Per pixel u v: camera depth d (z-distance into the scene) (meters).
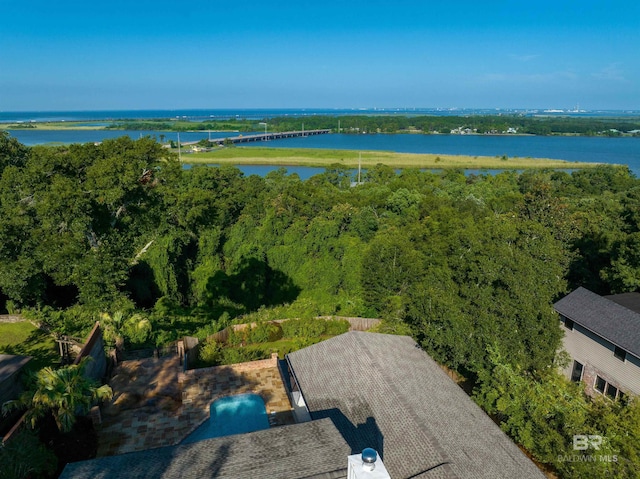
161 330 29.97
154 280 38.38
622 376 21.33
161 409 19.98
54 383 16.20
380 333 24.27
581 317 23.48
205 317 35.91
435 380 19.81
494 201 56.28
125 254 33.72
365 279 32.97
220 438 13.99
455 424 16.58
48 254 28.98
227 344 27.80
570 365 24.48
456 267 29.27
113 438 17.91
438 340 23.08
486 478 13.87
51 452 15.40
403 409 16.53
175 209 39.72
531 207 40.69
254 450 13.33
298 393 19.31
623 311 22.62
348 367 19.61
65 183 30.58
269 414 19.88
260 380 22.45
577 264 33.94
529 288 23.89
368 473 11.20
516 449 16.25
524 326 22.94
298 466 12.57
